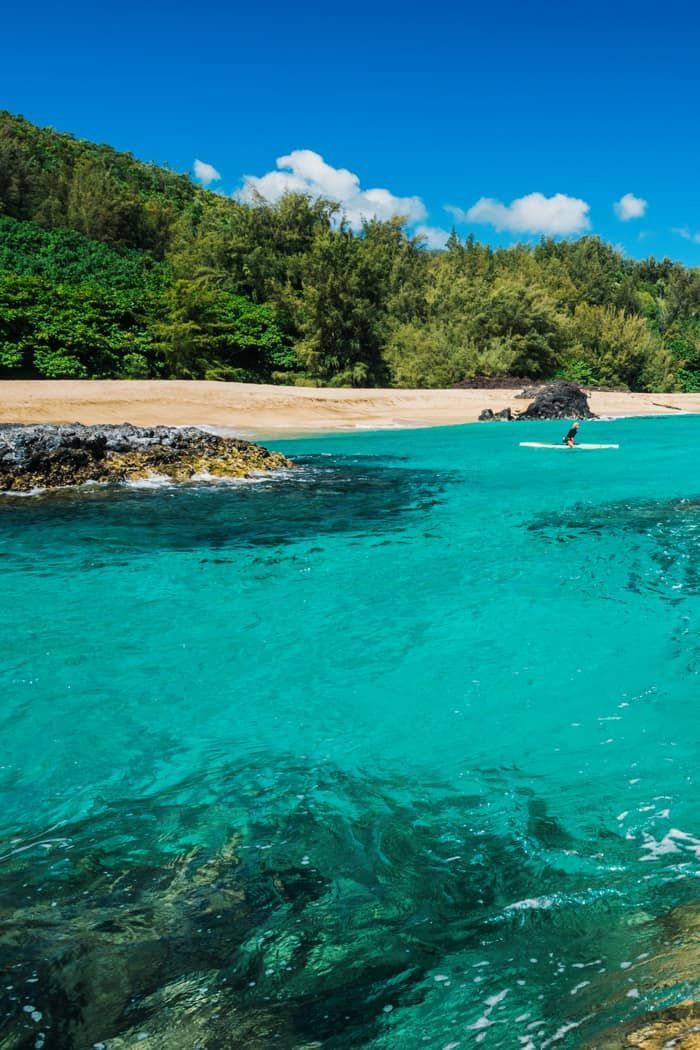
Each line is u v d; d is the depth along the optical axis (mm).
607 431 26469
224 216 64062
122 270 55062
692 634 5895
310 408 31125
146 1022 2068
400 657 5492
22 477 12438
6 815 3410
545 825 3225
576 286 84438
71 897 2727
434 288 58312
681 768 3762
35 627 6156
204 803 3506
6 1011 2111
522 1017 2027
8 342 32406
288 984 2221
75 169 84438
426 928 2500
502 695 4793
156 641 5852
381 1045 1965
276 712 4590
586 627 6086
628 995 2039
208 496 12172
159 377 38969
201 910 2646
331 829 3236
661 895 2629
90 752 4082
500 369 49219
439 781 3689
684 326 93000
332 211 56125
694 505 11523
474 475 15039
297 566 8016
